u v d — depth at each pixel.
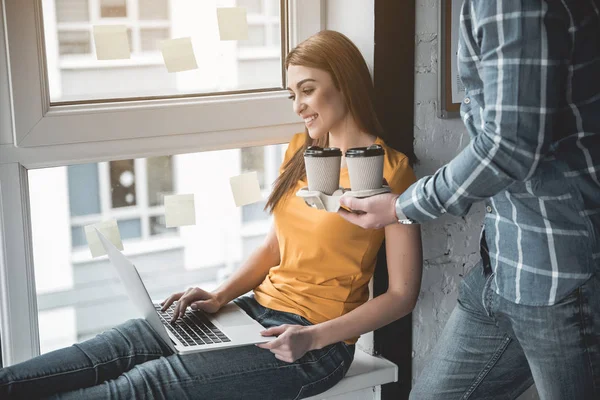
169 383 1.50
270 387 1.57
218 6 1.88
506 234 1.30
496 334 1.47
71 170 1.80
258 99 1.93
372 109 1.70
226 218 2.01
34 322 1.78
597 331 1.24
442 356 1.55
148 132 1.82
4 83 1.67
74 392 1.48
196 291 1.77
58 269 1.84
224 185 1.98
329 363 1.63
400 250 1.62
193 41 1.87
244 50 1.94
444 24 1.83
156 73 1.85
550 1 1.12
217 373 1.53
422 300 1.97
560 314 1.25
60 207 1.81
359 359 1.88
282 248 1.75
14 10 1.64
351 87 1.65
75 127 1.74
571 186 1.21
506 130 1.12
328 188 1.36
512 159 1.13
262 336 1.60
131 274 1.50
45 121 1.71
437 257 1.97
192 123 1.86
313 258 1.67
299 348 1.55
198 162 1.94
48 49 1.72
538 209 1.24
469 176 1.16
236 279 1.82
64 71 1.75
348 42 1.67
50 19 1.71
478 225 2.01
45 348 1.86
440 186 1.20
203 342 1.58
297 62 1.64
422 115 1.88
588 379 1.27
